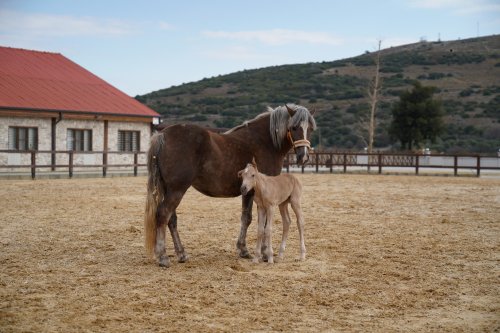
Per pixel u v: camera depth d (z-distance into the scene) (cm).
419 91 5669
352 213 1666
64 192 2142
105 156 3061
